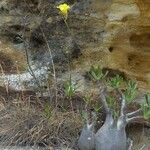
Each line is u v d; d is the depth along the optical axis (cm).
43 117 239
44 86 251
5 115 243
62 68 249
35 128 236
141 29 232
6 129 237
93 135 225
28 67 251
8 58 257
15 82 254
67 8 219
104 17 233
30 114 241
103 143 220
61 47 246
